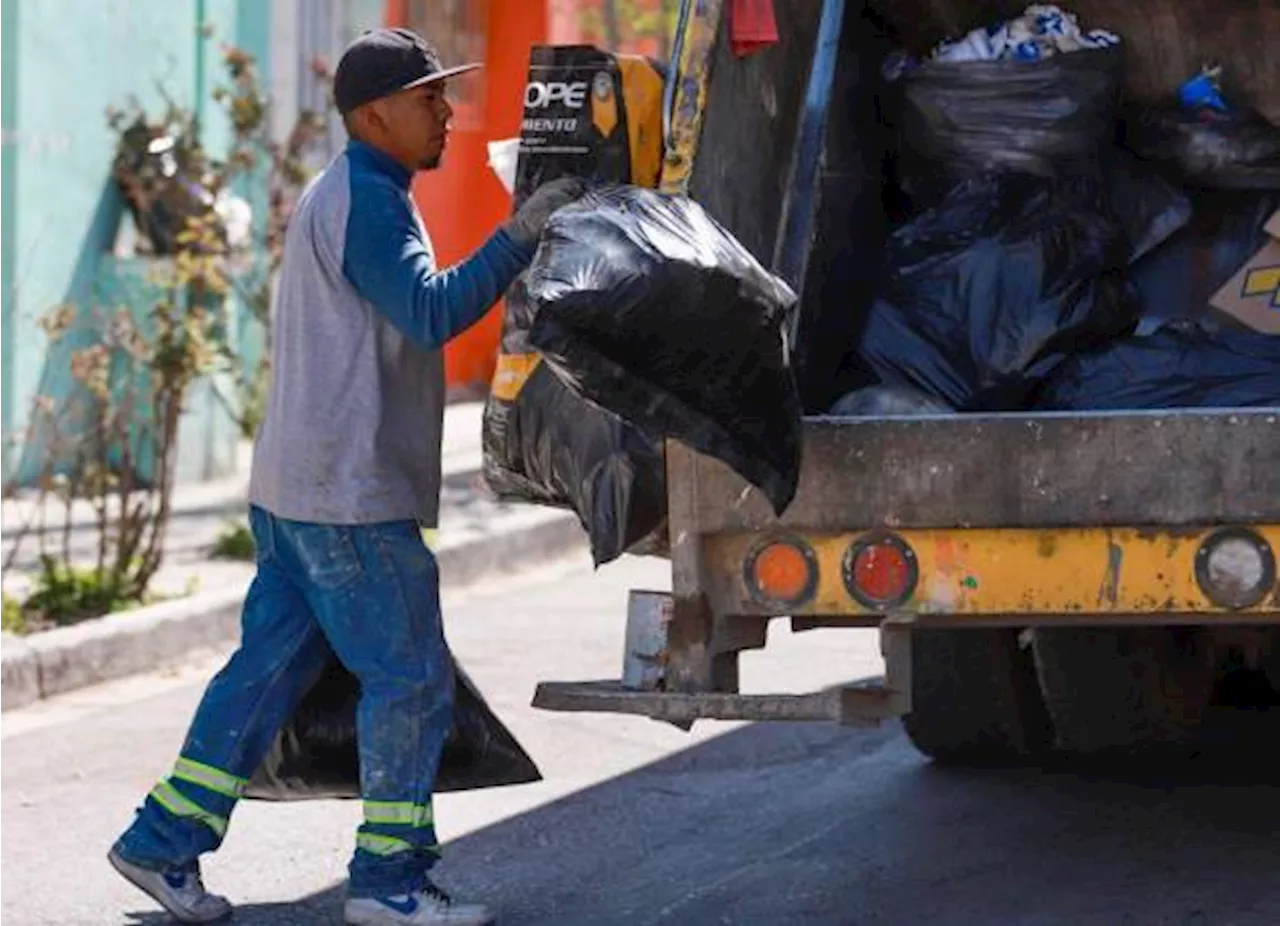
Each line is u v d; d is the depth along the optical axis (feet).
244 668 26.21
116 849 26.43
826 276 27.50
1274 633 30.45
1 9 52.54
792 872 28.60
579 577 52.90
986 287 27.14
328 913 27.22
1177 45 30.42
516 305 26.07
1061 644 30.86
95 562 46.06
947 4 29.71
